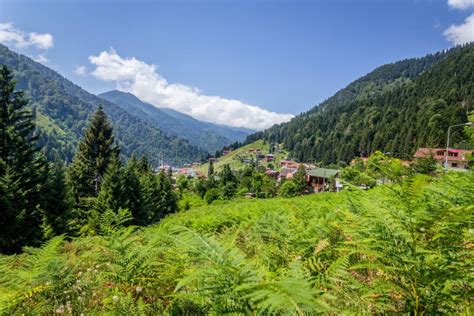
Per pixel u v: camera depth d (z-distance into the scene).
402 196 2.26
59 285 3.74
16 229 20.41
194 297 2.25
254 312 1.89
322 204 9.52
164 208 49.09
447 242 2.30
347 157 129.00
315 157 169.62
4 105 26.56
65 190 26.45
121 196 31.75
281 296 1.48
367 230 2.58
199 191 78.38
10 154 25.25
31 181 24.42
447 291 2.03
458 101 118.38
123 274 3.50
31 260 4.45
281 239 4.50
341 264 2.96
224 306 2.00
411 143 82.31
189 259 3.15
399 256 2.19
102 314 3.11
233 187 71.94
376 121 157.75
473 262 2.09
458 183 2.92
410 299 2.21
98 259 4.30
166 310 2.94
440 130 66.62
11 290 3.85
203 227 9.25
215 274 2.10
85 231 23.73
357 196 3.49
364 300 2.74
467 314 2.09
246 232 6.79
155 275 3.54
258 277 2.00
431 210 2.34
